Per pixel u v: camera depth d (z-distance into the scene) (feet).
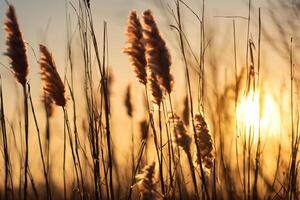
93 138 9.43
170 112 9.46
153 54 9.43
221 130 9.96
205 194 9.42
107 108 9.27
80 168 9.59
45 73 9.76
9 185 9.57
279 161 9.77
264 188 9.78
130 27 9.63
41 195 9.67
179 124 9.44
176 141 9.43
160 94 9.41
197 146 9.35
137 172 9.89
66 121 9.64
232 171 9.82
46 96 9.86
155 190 9.09
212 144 9.51
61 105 9.74
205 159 9.55
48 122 9.89
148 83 9.47
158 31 9.45
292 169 9.50
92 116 9.44
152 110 9.45
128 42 9.64
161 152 9.18
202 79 9.59
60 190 9.82
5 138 9.53
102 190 9.52
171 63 9.46
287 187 9.55
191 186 9.65
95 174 9.40
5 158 9.50
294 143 9.60
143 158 10.26
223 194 9.72
